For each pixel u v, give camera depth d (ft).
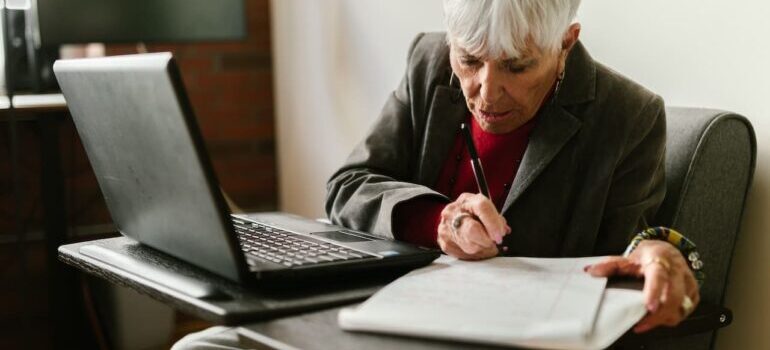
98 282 8.95
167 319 9.02
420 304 3.01
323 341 2.83
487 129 4.54
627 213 4.35
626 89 4.53
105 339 8.98
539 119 4.58
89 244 4.23
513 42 3.92
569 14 4.08
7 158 10.28
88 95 3.58
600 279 3.31
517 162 4.68
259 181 11.69
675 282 3.17
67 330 9.18
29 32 9.75
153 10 9.00
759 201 4.96
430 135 4.93
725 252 4.90
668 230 3.63
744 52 4.94
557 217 4.45
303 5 10.34
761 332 4.99
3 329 10.02
